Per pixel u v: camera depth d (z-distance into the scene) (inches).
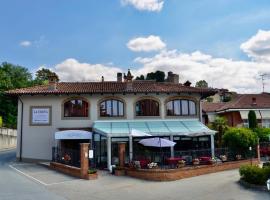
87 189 908.0
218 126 1680.6
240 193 829.8
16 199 758.5
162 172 1058.1
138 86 1651.1
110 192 874.8
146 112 1576.0
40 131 1528.1
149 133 1389.0
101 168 1354.6
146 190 903.7
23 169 1284.4
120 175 1162.0
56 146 1498.5
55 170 1262.3
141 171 1098.1
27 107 1540.4
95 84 1694.1
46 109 1539.1
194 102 1610.5
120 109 1563.7
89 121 1539.1
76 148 1512.1
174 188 926.4
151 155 1214.9
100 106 1555.1
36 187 912.3
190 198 796.0
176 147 1520.7
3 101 2992.1
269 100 2170.3
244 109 2003.0
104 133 1348.4
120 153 1198.9
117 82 1744.6
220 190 871.7
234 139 1398.9
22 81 3757.4
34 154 1514.5
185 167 1134.4
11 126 2800.2
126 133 1328.7
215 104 2386.8
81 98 1549.0
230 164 1309.1
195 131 1422.2
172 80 1993.1
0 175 1109.7
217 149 1334.9
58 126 1530.5
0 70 3503.9
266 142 1672.0
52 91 1512.1
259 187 878.4
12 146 2541.8
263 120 1999.3
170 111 1588.3
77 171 1101.7
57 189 896.9
